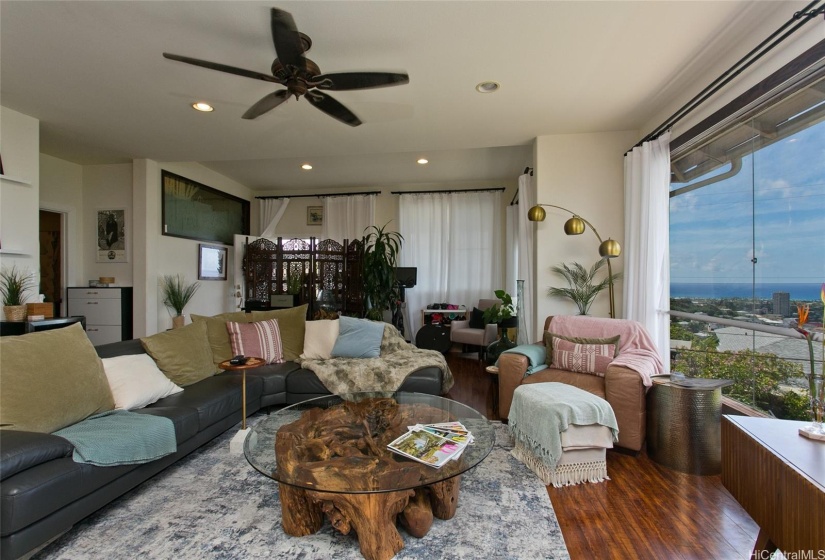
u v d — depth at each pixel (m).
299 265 5.89
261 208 6.94
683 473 2.21
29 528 1.38
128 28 2.12
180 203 5.11
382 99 2.94
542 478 2.14
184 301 4.93
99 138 3.81
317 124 3.44
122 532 1.66
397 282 5.87
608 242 3.01
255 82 2.71
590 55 2.38
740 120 2.33
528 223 4.29
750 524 1.74
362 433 1.88
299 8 1.95
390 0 1.89
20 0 1.88
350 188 6.86
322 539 1.63
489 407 3.39
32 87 2.79
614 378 2.44
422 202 6.43
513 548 1.58
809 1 1.82
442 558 1.52
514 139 3.79
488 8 1.96
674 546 1.59
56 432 1.75
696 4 1.93
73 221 4.62
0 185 3.11
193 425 2.20
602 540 1.63
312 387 3.04
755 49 1.96
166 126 3.50
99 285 4.50
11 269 3.19
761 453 1.36
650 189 3.00
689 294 2.85
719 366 2.54
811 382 1.49
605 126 3.46
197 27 2.12
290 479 1.47
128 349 2.55
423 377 3.06
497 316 3.87
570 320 3.22
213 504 1.88
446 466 1.57
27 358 1.81
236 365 2.44
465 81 2.68
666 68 2.52
